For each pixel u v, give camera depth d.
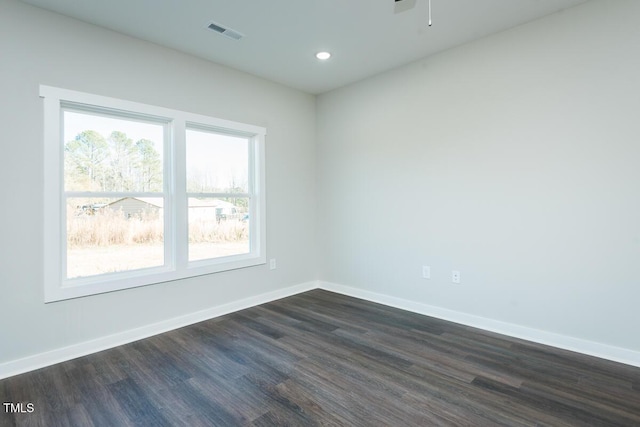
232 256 3.89
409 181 3.71
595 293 2.61
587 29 2.58
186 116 3.37
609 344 2.55
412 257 3.71
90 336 2.79
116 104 2.90
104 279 2.91
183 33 2.97
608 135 2.52
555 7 2.64
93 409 2.00
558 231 2.76
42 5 2.52
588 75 2.59
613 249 2.53
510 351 2.71
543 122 2.80
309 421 1.87
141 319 3.08
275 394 2.13
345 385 2.23
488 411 1.94
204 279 3.54
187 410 1.98
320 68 3.77
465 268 3.30
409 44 3.22
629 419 1.86
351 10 2.65
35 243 2.53
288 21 2.80
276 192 4.24
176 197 3.32
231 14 2.69
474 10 2.66
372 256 4.10
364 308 3.84
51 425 1.87
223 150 3.81
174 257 3.32
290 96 4.38
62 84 2.64
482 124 3.14
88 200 2.88
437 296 3.52
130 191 3.11
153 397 2.12
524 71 2.89
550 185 2.79
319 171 4.70
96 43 2.81
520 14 2.73
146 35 3.00
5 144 2.41
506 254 3.04
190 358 2.64
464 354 2.67
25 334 2.49
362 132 4.15
